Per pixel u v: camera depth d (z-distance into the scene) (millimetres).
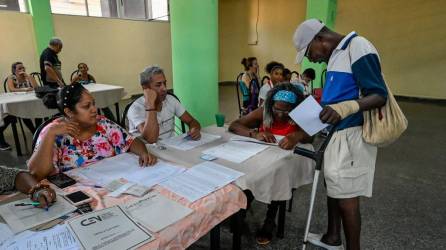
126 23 6434
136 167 1166
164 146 1462
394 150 3316
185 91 2602
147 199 893
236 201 974
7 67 4961
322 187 2350
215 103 2699
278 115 1604
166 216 799
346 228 1238
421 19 6160
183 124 2158
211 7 2408
